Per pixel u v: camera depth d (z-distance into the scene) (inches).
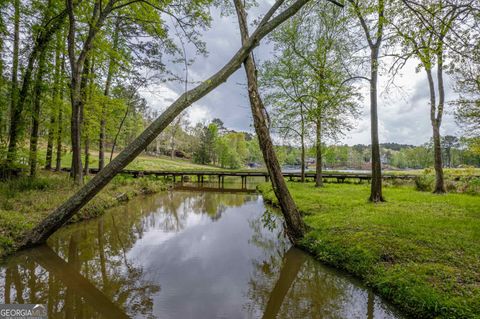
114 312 128.6
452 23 185.6
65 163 1034.1
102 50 361.1
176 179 1031.0
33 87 394.6
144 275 173.6
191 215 389.1
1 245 181.8
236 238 265.0
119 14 366.9
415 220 228.4
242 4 243.0
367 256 163.6
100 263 192.1
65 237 244.7
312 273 175.3
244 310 132.0
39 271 174.7
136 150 197.9
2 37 344.5
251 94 232.5
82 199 200.8
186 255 213.3
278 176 229.8
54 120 481.4
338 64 492.4
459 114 374.3
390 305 128.4
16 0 335.9
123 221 326.0
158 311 130.3
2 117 363.6
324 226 231.5
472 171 647.1
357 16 319.0
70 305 134.4
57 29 375.9
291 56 585.9
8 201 259.4
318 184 574.9
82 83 459.2
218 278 170.2
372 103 348.2
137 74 467.8
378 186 346.3
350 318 121.8
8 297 140.6
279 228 304.3
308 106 566.3
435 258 150.5
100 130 614.9
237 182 1102.4
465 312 103.6
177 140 2153.1
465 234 186.7
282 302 139.7
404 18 211.2
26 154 382.6
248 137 2768.2
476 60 190.7
